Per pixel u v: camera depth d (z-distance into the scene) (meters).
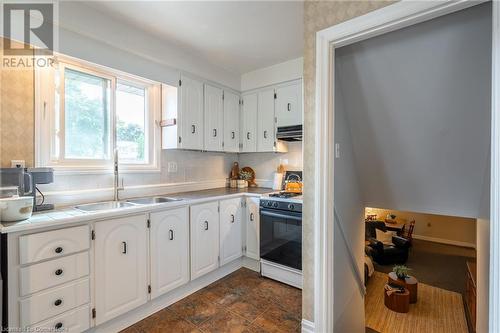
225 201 2.72
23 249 1.36
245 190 3.18
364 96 1.81
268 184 3.48
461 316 2.51
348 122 2.02
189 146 2.75
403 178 2.12
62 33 1.83
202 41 2.44
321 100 1.55
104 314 1.71
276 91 3.07
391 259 3.89
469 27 1.29
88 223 1.64
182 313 2.04
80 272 1.59
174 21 2.09
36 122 1.84
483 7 1.23
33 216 1.56
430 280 3.32
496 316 1.03
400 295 2.60
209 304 2.18
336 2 1.49
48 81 1.92
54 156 1.98
